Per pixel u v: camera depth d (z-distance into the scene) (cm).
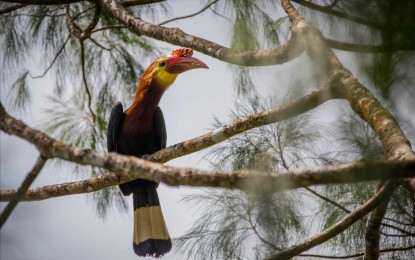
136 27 968
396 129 601
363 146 580
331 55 696
